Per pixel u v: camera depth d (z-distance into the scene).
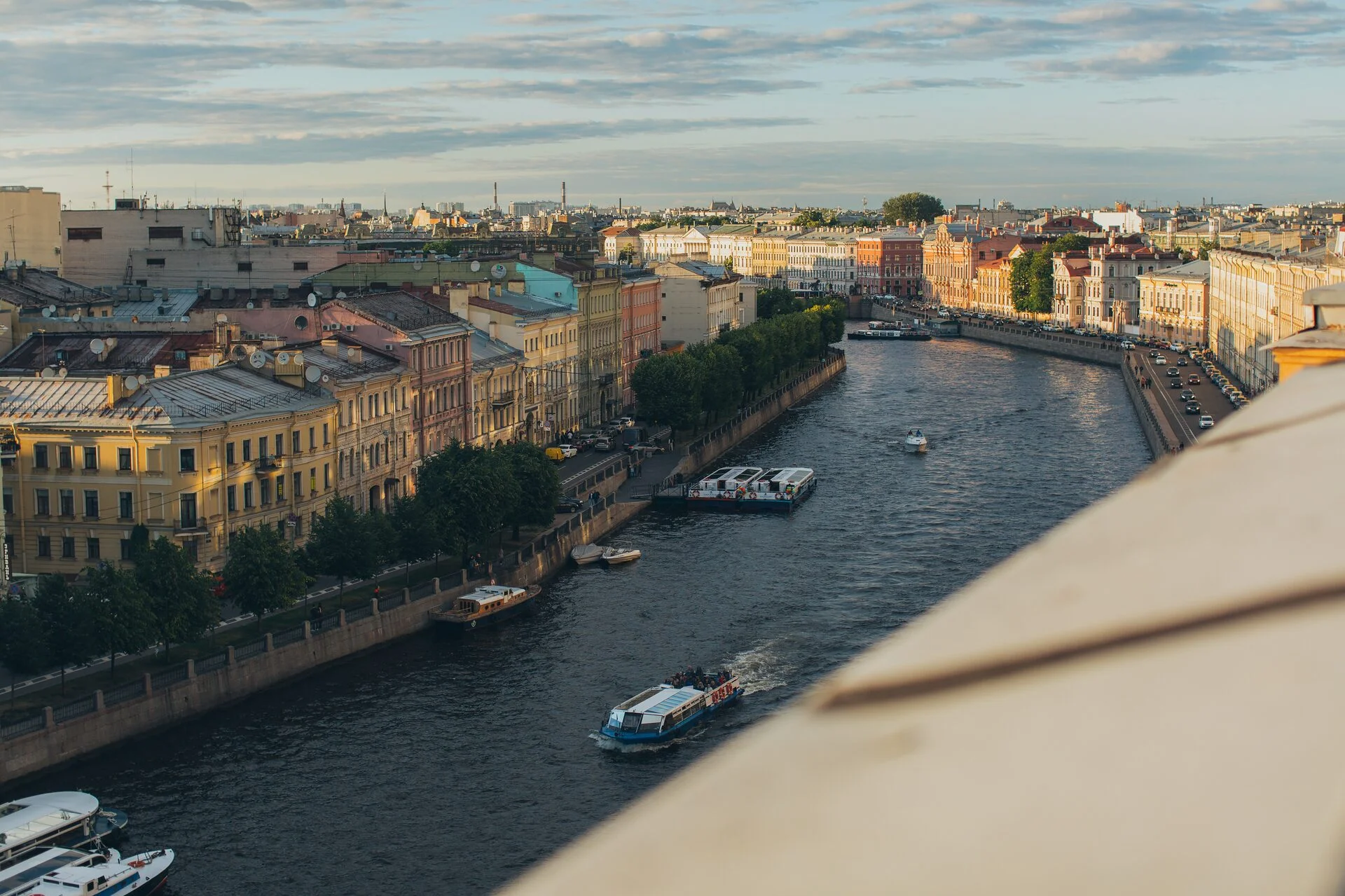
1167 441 138.62
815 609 91.75
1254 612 2.16
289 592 80.94
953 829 2.00
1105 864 1.92
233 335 109.56
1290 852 1.87
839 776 2.12
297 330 117.88
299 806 62.53
